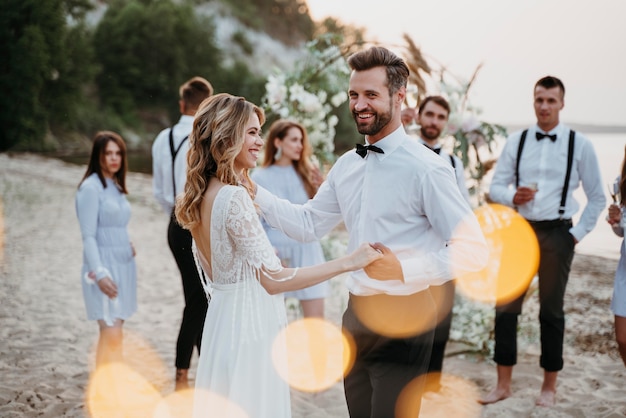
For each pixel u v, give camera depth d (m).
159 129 56.50
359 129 2.62
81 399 4.09
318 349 4.62
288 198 4.53
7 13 42.84
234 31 83.81
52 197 16.97
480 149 5.09
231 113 2.54
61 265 8.68
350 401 2.75
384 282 2.62
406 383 2.61
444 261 2.51
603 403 4.04
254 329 2.55
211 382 2.57
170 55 57.25
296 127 4.53
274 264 2.50
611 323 5.99
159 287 7.66
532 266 4.10
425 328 2.62
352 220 2.78
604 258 9.43
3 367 4.64
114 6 59.62
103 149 4.16
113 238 4.20
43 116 43.25
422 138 4.46
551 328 4.05
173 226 4.06
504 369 4.17
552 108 4.09
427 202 2.56
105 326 4.16
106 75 55.03
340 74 5.44
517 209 4.18
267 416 2.59
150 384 4.43
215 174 2.57
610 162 23.52
